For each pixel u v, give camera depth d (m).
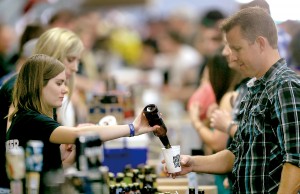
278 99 4.64
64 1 12.34
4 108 5.80
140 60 13.71
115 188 5.67
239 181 4.90
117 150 7.05
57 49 6.11
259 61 4.82
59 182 4.31
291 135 4.56
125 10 14.49
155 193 5.96
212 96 7.78
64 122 6.86
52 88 4.98
